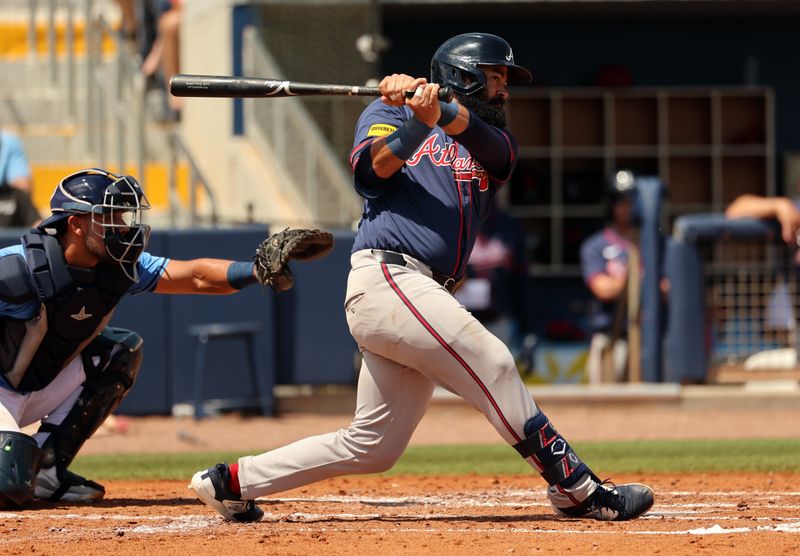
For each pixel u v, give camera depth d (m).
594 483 16.23
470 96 15.82
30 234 17.77
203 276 17.98
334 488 21.81
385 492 21.14
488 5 56.38
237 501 16.50
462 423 36.59
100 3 59.03
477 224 16.06
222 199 48.91
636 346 39.69
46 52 56.34
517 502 19.45
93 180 17.48
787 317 41.03
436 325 15.27
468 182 15.78
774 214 39.16
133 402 36.19
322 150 44.41
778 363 41.09
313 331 37.44
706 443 30.09
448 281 15.91
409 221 15.55
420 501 19.67
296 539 15.02
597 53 60.69
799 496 19.80
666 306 39.72
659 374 39.59
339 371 37.50
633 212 39.22
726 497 19.70
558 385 42.38
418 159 15.73
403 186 15.66
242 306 36.72
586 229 61.09
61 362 18.59
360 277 15.61
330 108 50.19
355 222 43.03
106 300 17.98
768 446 29.22
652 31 60.72
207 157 50.25
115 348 19.53
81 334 18.25
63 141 49.31
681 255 39.25
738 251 41.12
